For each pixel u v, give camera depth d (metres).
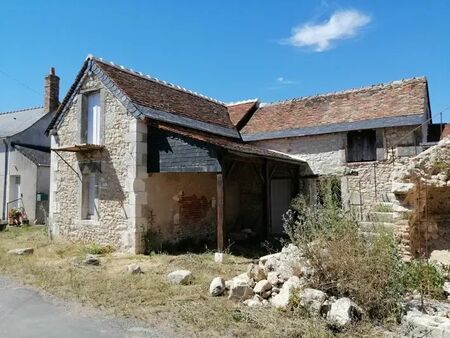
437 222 7.40
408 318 4.24
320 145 12.80
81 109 11.30
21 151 17.64
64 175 11.70
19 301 5.67
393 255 5.04
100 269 7.78
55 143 12.05
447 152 6.65
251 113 15.92
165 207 10.56
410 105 11.72
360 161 12.05
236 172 14.30
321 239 5.40
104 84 10.67
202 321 4.70
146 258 9.02
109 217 10.30
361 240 5.28
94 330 4.52
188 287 6.27
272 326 4.46
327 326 4.38
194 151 9.32
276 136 13.51
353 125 12.05
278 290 5.48
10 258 8.80
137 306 5.35
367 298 4.69
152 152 10.07
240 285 5.59
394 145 11.45
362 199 11.70
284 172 13.59
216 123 13.72
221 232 8.98
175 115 11.45
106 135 10.53
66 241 11.34
